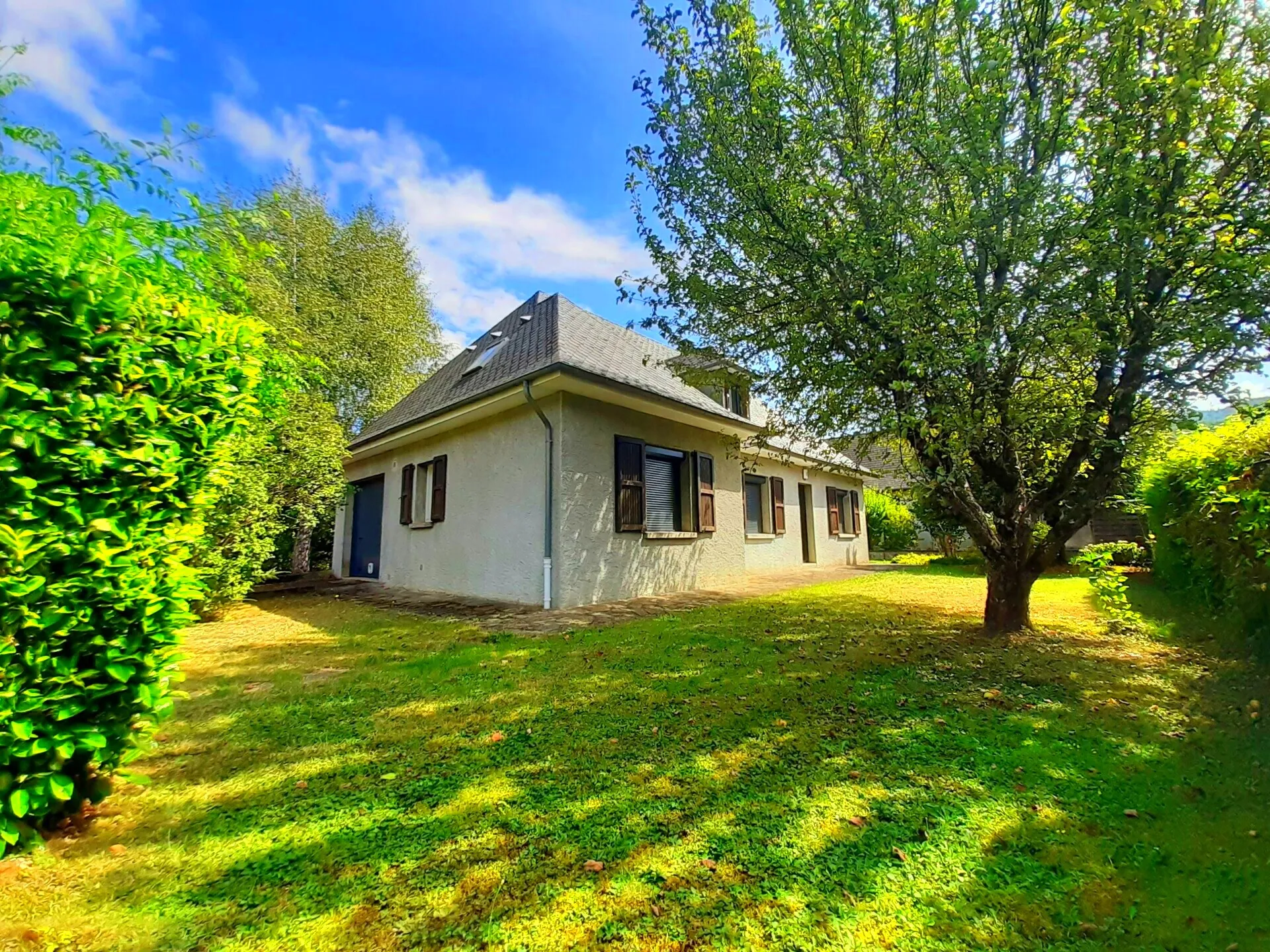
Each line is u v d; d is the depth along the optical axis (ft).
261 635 20.25
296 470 30.53
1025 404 15.66
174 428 8.02
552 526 25.14
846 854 6.79
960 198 15.17
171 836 7.20
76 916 5.70
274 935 5.52
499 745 10.04
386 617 23.97
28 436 6.43
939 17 14.30
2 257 6.47
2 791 6.49
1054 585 30.42
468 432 30.96
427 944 5.43
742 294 17.83
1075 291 13.08
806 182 15.33
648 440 29.78
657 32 16.20
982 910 5.85
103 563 7.14
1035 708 11.70
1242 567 13.70
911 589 31.04
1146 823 7.40
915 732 10.52
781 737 10.32
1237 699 11.85
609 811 7.79
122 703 7.63
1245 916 5.69
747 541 40.09
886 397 16.75
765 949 5.35
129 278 7.63
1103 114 13.09
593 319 34.32
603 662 15.61
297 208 47.83
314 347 41.68
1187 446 17.51
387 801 8.10
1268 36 10.85
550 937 5.52
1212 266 11.98
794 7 14.70
